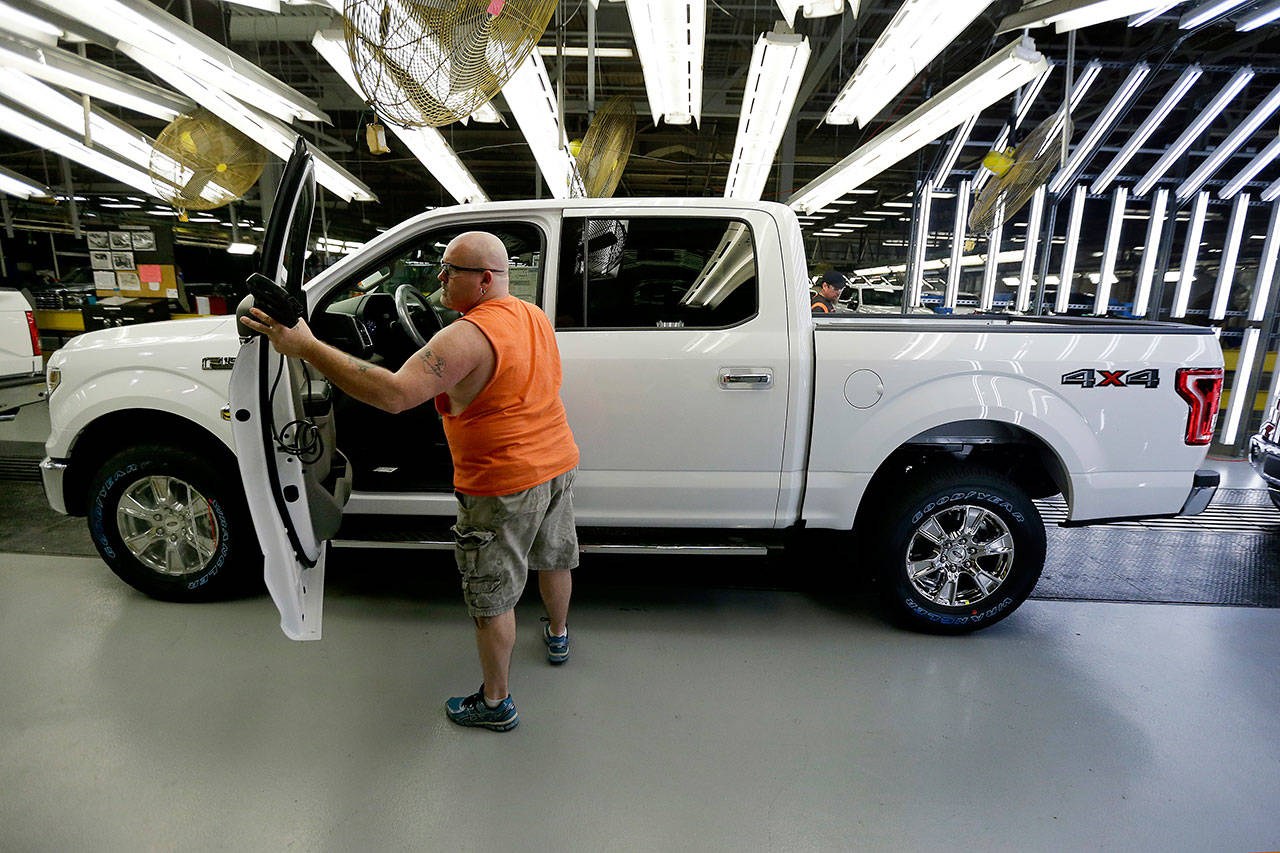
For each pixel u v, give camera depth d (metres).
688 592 3.17
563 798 1.86
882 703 2.32
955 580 2.74
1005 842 1.74
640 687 2.39
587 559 3.58
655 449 2.64
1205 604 3.12
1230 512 4.48
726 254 2.65
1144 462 2.66
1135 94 6.04
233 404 1.95
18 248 14.27
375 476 2.89
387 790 1.88
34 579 3.09
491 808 1.82
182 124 4.71
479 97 2.25
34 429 6.06
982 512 2.69
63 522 3.80
